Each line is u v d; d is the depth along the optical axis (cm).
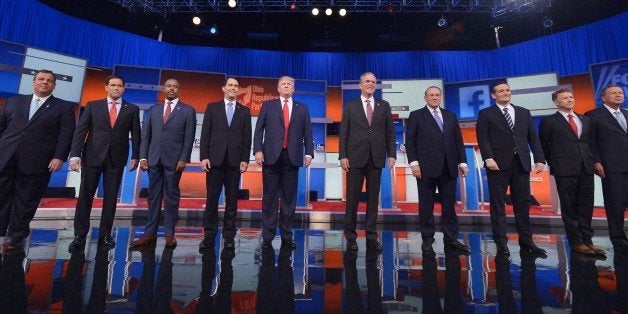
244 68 1009
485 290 148
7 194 235
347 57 1031
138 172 430
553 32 945
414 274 173
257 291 144
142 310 120
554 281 162
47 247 227
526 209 244
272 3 898
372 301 134
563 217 252
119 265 183
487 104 691
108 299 131
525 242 242
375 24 1027
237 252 223
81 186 241
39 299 129
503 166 245
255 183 670
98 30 862
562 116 262
